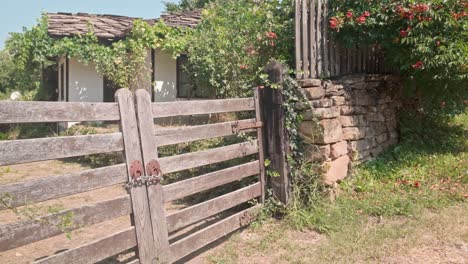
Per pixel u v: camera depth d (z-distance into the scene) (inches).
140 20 427.5
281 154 197.0
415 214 190.5
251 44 254.8
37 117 106.7
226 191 223.8
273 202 200.1
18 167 349.4
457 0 219.5
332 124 208.5
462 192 212.8
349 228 178.7
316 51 218.8
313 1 215.2
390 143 282.8
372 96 262.1
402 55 242.2
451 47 219.8
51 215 107.6
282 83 197.6
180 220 147.9
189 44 389.7
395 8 219.9
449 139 316.8
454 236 166.9
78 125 429.7
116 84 436.5
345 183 220.5
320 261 151.5
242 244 171.5
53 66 610.2
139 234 130.4
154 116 140.0
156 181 137.2
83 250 114.1
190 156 154.9
